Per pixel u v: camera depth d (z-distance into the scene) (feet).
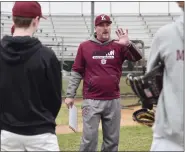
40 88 8.36
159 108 7.97
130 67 44.09
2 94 8.34
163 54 7.77
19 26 8.50
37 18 8.61
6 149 8.41
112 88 14.49
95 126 14.62
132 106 42.50
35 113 8.30
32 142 8.35
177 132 7.68
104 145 15.06
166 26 7.83
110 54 14.42
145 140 23.30
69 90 15.30
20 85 8.23
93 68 14.48
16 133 8.28
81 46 14.83
